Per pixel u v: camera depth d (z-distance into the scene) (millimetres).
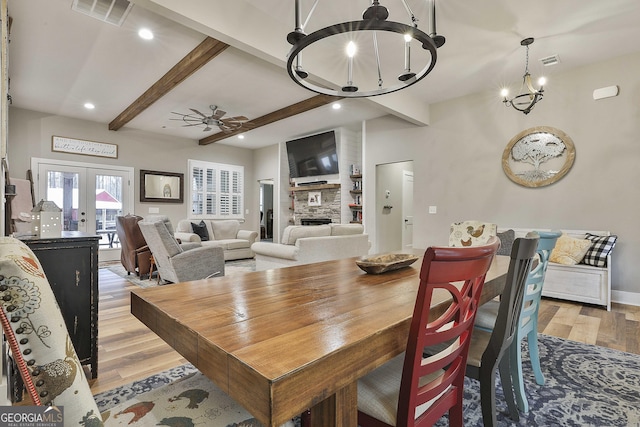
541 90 3418
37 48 3512
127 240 4789
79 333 1925
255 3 2791
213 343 809
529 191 4312
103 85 4516
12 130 5457
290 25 3094
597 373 2076
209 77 4270
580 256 3646
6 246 550
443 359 1010
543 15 2904
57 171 5906
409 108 4832
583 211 3920
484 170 4680
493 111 4605
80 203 6152
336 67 3730
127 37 3309
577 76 3957
